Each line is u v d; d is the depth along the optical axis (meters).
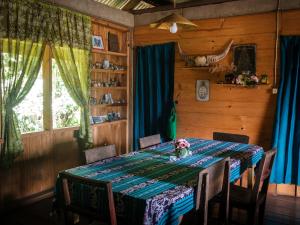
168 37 4.79
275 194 3.96
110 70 4.70
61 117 4.14
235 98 4.31
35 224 3.06
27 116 3.72
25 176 3.63
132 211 1.78
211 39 4.44
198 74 4.57
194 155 2.84
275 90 3.99
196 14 4.51
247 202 2.49
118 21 4.75
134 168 2.38
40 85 3.84
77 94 4.06
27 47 3.43
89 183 1.80
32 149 3.70
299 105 3.82
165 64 4.77
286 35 3.89
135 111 5.09
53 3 3.67
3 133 3.25
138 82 5.04
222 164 2.21
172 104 4.73
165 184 2.02
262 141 4.16
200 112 4.60
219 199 2.45
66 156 4.14
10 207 3.43
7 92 3.27
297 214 3.33
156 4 5.17
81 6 4.07
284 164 3.93
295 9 3.83
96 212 1.94
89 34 4.15
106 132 4.85
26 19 3.37
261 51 4.08
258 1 4.04
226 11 4.28
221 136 3.72
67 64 3.92
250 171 3.02
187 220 2.60
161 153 2.89
